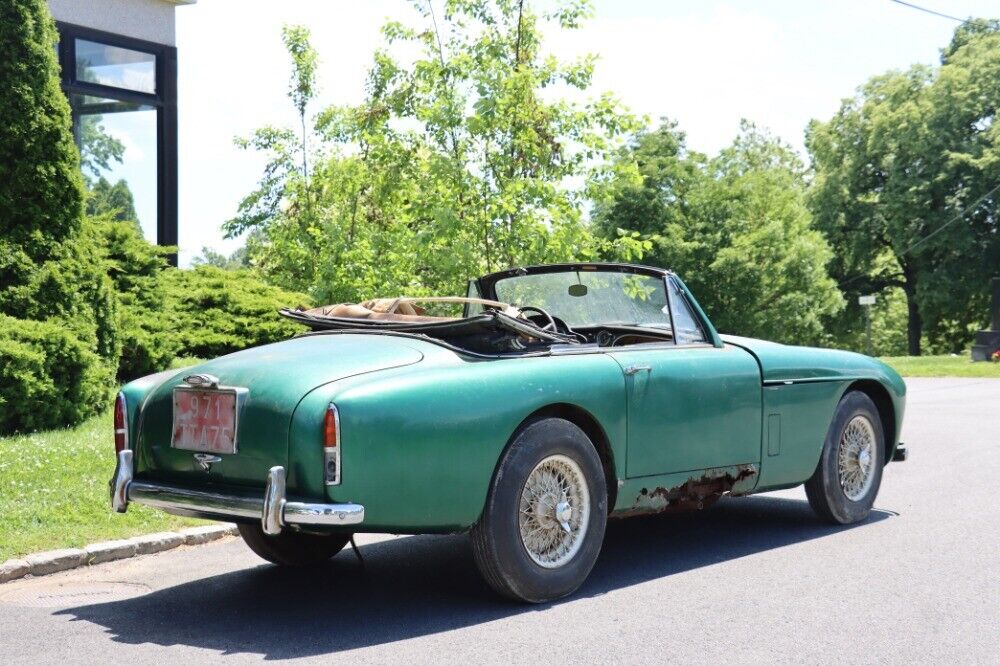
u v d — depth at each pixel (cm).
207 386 476
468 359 498
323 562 605
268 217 1866
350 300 1440
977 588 523
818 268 4881
